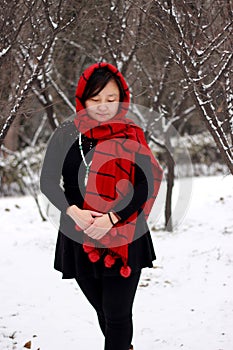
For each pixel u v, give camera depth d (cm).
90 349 334
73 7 424
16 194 1024
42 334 357
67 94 719
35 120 1182
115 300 249
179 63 325
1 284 472
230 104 341
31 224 718
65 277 260
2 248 595
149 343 341
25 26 372
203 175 1175
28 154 1045
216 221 657
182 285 457
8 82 379
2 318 388
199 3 339
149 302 421
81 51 612
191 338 344
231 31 320
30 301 428
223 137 326
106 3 477
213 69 327
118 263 246
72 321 383
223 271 478
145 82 597
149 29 461
